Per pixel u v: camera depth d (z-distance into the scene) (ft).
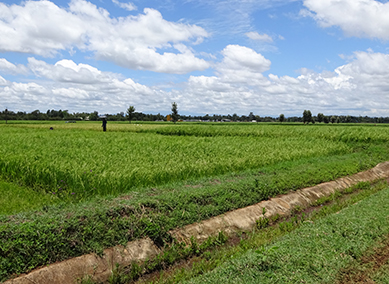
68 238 16.10
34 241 15.23
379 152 63.46
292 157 48.52
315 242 16.98
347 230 18.49
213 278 13.67
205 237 20.59
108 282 15.64
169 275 16.57
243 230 22.62
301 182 33.12
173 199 22.11
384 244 17.17
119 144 53.93
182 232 20.02
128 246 17.65
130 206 19.74
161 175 30.22
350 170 42.78
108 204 20.06
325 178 37.09
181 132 110.42
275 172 35.88
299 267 14.34
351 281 13.73
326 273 13.99
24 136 68.74
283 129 104.83
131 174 28.02
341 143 72.59
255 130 102.32
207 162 37.81
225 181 30.48
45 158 34.78
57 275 14.71
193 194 23.54
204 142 62.13
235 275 13.84
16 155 36.40
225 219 22.79
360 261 15.43
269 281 13.19
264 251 15.46
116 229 17.90
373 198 26.58
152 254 17.98
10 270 14.10
